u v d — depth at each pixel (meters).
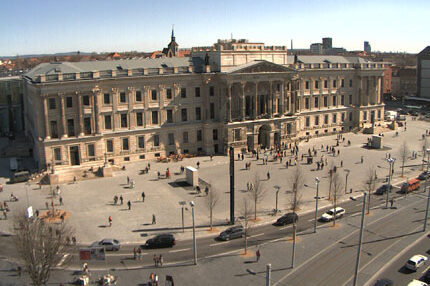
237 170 102.00
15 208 77.00
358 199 82.44
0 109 145.38
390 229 67.94
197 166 104.12
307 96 138.88
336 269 55.25
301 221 71.69
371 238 64.69
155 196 83.75
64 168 97.81
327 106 145.25
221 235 64.69
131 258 59.09
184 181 93.25
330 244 62.72
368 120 154.75
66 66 99.44
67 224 70.06
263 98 122.31
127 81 104.75
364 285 51.28
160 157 111.12
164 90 110.00
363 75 149.62
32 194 85.19
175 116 112.75
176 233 67.06
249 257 58.91
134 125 107.62
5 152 116.31
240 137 117.06
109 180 94.25
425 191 86.62
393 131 150.00
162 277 53.75
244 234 65.88
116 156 106.06
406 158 111.12
